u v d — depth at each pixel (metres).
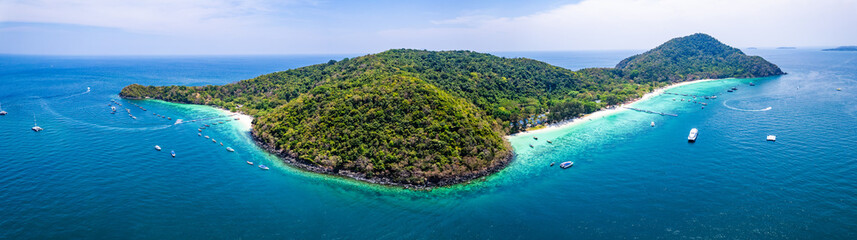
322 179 104.38
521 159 120.50
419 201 92.06
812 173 100.25
